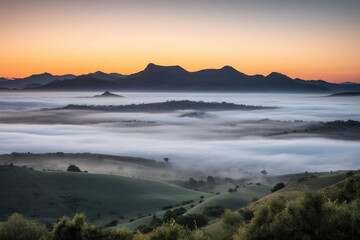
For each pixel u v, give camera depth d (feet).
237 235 64.49
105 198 406.41
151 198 417.69
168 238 67.56
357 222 54.34
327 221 55.67
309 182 206.39
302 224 56.85
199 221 201.05
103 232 73.10
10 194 367.25
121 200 406.62
